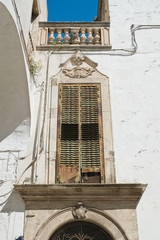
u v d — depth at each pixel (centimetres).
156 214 640
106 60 840
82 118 760
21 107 746
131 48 860
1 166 697
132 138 729
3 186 672
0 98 739
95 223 631
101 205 643
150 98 782
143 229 624
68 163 703
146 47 862
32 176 684
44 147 719
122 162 699
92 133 740
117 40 877
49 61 840
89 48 857
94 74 816
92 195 646
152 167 695
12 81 722
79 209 631
